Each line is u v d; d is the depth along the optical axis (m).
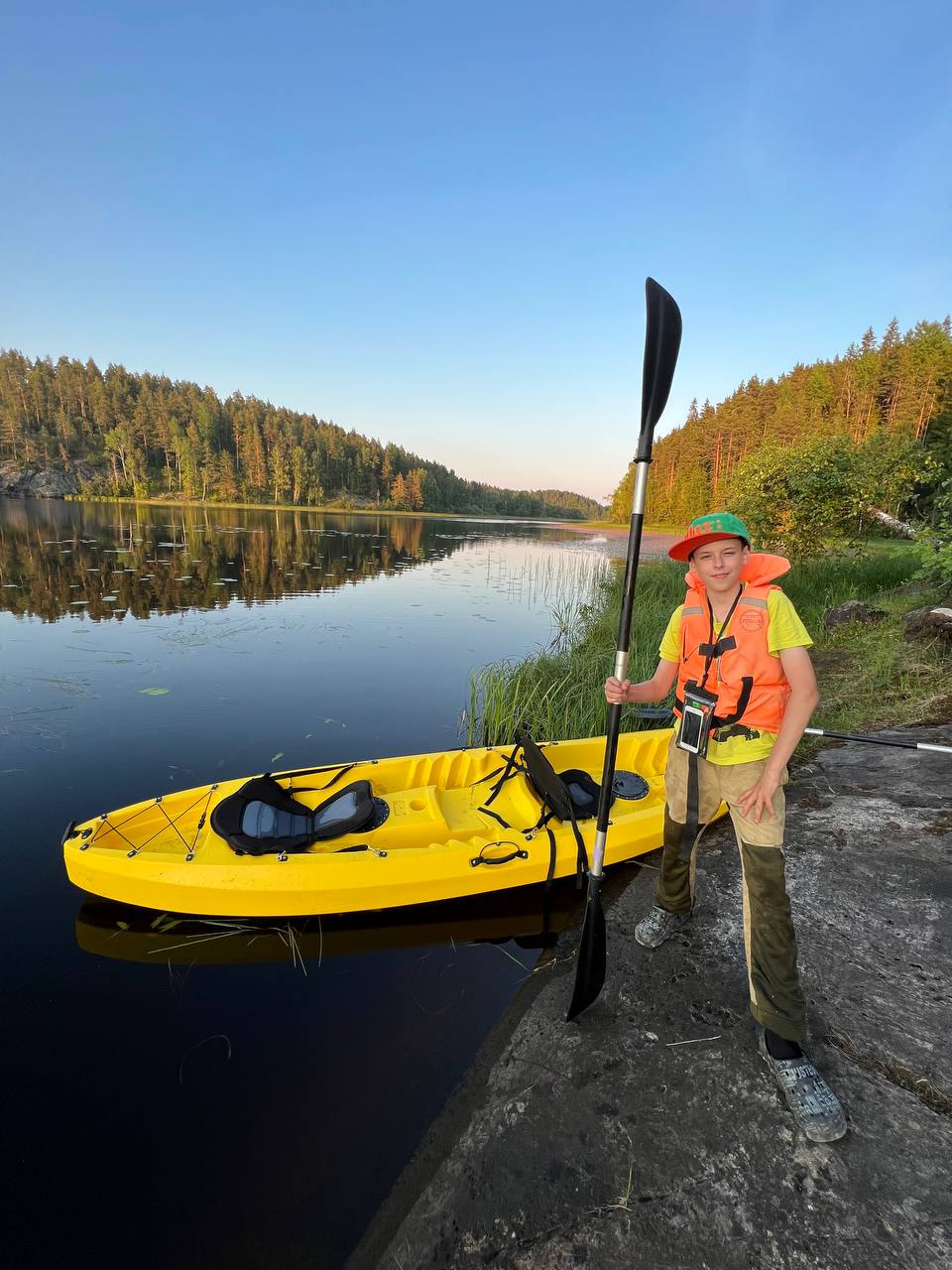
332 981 2.82
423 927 3.17
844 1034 2.14
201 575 15.59
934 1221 1.55
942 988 2.33
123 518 36.47
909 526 10.29
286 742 5.64
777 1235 1.55
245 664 8.03
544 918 3.26
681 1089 1.99
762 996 1.89
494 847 3.30
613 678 2.18
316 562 20.30
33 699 6.40
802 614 9.59
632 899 3.17
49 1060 2.39
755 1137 1.81
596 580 15.63
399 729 6.06
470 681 7.25
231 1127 2.11
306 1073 2.33
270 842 3.14
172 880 3.01
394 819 3.52
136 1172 1.96
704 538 1.92
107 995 2.72
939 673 5.73
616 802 3.84
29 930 3.12
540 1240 1.60
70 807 4.34
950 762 4.21
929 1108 1.87
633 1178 1.73
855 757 4.57
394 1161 1.97
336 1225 1.78
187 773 4.93
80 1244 1.76
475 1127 1.96
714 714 2.04
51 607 11.02
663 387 2.01
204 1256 1.72
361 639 9.65
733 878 3.19
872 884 3.00
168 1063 2.38
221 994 2.74
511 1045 2.32
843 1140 1.78
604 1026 2.29
